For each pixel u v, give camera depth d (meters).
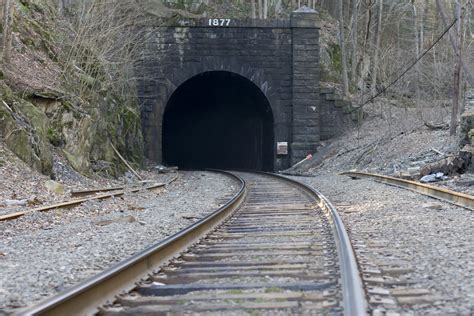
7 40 20.94
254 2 51.47
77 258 8.00
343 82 41.19
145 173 31.75
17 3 25.06
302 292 5.83
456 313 4.90
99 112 25.72
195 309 5.24
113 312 5.18
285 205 16.22
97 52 28.55
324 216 13.02
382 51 46.75
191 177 33.03
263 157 45.44
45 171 19.00
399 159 26.64
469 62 33.84
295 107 37.97
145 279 6.54
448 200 14.41
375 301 5.23
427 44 50.31
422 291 5.68
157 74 36.94
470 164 20.25
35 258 8.02
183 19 37.03
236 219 13.09
